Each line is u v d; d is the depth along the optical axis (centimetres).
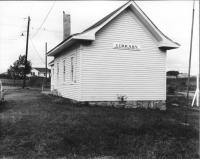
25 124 1003
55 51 2128
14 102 1781
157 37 1747
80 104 1553
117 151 758
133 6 1639
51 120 1088
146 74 1733
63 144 788
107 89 1623
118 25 1664
